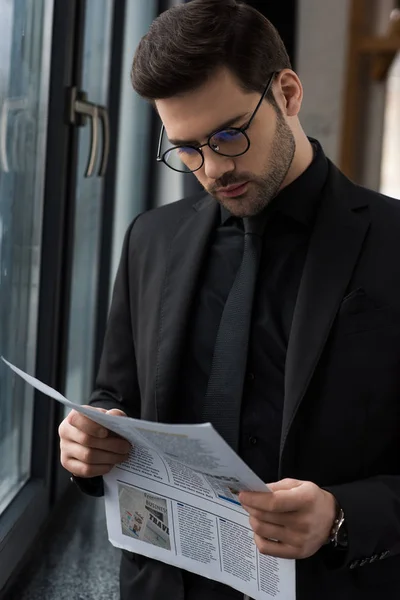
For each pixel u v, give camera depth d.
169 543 1.19
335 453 1.16
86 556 1.84
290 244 1.25
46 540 1.92
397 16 3.49
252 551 1.10
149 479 1.17
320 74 3.61
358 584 1.17
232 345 1.23
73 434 1.19
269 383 1.21
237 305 1.24
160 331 1.29
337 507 1.08
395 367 1.16
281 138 1.17
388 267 1.19
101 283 2.64
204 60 1.08
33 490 1.90
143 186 3.09
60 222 1.93
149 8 2.91
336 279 1.18
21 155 1.79
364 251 1.20
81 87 2.05
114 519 1.25
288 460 1.15
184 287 1.29
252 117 1.12
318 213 1.23
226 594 1.22
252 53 1.11
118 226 2.84
